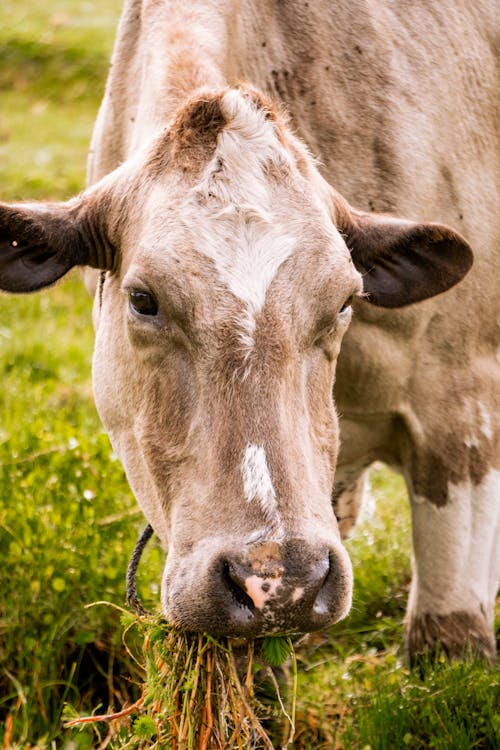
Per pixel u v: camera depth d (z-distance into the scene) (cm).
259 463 510
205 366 538
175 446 555
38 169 2147
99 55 3002
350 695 749
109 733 721
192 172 559
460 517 771
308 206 556
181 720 566
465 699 711
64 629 805
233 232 541
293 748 721
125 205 602
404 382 751
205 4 713
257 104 577
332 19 736
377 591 904
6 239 620
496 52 787
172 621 532
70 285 1642
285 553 496
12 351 1384
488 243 760
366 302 694
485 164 768
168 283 543
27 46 3052
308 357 557
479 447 762
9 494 898
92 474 940
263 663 597
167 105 655
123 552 873
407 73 739
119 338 621
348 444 789
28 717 746
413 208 732
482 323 756
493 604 798
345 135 724
